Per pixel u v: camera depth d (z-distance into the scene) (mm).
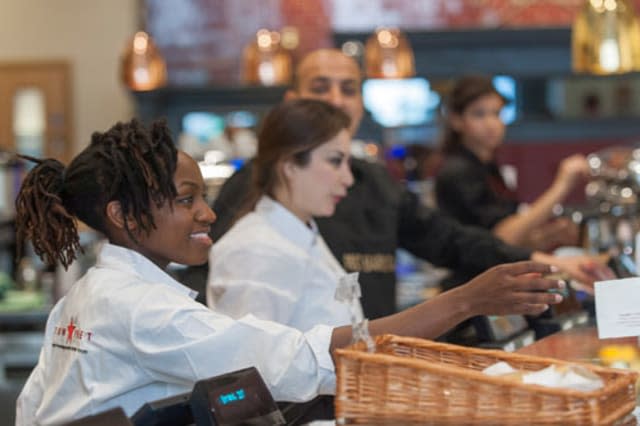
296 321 2795
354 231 3463
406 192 3652
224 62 9664
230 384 1603
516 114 8289
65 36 10211
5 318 5359
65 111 10219
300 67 3979
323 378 1930
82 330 1982
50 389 2039
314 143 2951
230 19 9648
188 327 1929
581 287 2871
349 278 1762
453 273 3959
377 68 6473
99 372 1953
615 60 4633
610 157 4238
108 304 1966
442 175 4918
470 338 2371
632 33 4664
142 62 6832
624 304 1935
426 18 9391
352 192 3498
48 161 2154
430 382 1512
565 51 7973
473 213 4863
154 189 2049
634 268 2910
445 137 5043
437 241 3633
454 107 4969
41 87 10227
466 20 9336
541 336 2562
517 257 3547
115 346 1948
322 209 2992
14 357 5348
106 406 1945
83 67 10227
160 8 9680
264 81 7031
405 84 8031
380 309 3463
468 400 1491
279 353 1919
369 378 1547
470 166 4898
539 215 4758
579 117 8086
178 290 2096
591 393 1447
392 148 7203
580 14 4723
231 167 6109
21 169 5914
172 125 7969
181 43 9664
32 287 5742
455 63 8008
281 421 1629
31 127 10234
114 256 2080
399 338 1769
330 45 9562
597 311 1949
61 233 2127
